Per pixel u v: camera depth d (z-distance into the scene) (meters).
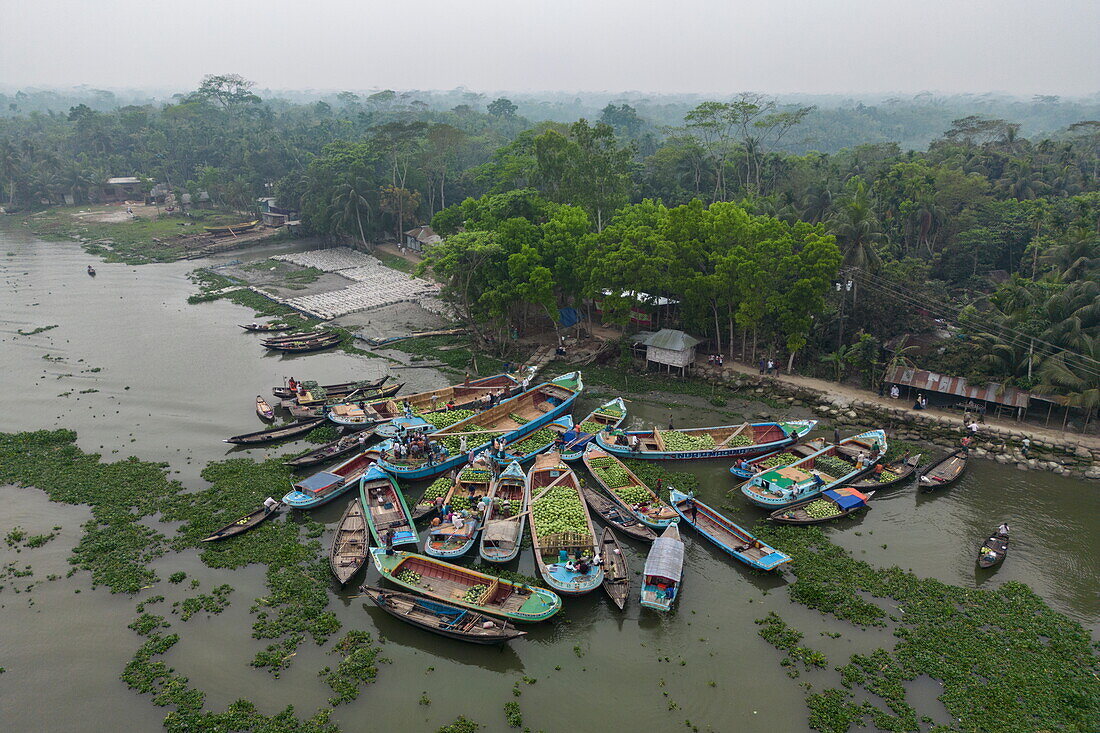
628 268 63.06
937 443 52.56
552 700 30.41
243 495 45.62
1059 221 73.25
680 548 37.00
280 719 28.94
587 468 49.03
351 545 39.84
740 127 139.50
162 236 133.62
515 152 109.50
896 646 32.78
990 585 37.19
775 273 60.59
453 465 49.09
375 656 32.69
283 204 141.12
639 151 157.62
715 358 65.88
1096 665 31.22
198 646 33.06
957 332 61.97
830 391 59.69
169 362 71.00
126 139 189.38
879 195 85.94
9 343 75.94
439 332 79.44
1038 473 48.41
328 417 56.03
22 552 40.16
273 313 88.50
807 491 44.59
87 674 31.56
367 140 134.62
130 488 46.53
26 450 51.69
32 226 146.25
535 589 35.31
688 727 28.89
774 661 32.25
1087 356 50.00
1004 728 27.98
